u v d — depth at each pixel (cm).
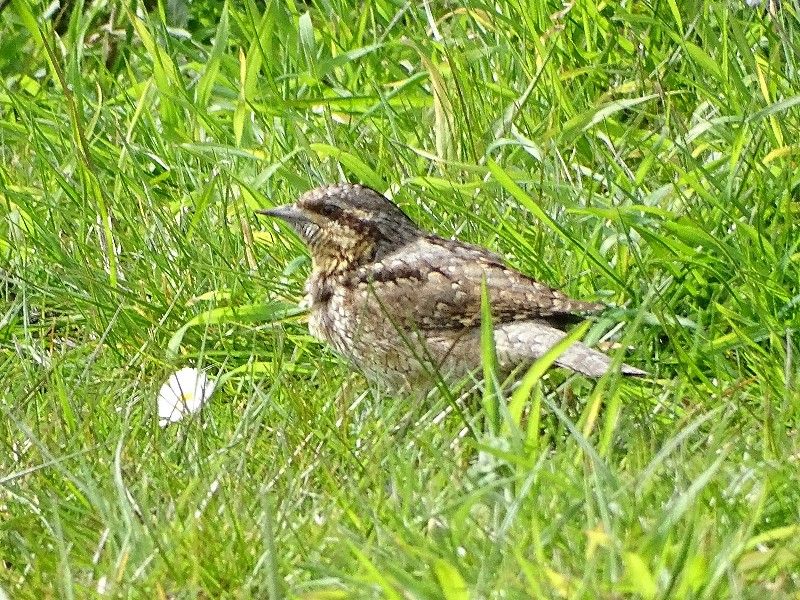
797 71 1234
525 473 804
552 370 1026
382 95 1248
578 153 1230
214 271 1155
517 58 1303
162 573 781
